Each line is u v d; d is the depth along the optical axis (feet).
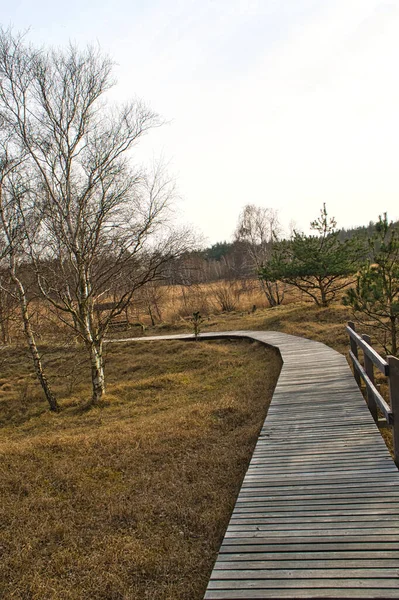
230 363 51.57
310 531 12.66
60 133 43.16
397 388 16.07
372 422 21.84
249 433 24.17
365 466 16.79
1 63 40.50
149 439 25.35
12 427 40.96
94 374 44.11
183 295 120.78
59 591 13.11
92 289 45.52
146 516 16.80
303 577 10.60
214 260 236.43
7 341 77.56
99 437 26.94
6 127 41.73
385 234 32.65
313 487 15.55
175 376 48.91
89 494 19.25
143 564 13.85
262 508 14.44
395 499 14.01
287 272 76.59
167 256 44.14
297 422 23.29
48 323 71.15
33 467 22.77
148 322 106.93
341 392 28.25
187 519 16.25
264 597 9.99
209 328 83.71
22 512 18.11
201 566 13.48
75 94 42.93
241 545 12.37
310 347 48.55
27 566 14.61
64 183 43.98
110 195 44.16
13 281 44.78
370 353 20.97
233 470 19.90
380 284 31.99
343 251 75.56
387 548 11.39
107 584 13.15
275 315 83.76
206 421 27.66
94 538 15.72
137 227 44.45
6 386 56.08
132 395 44.45
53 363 64.34
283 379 33.99
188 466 20.93
